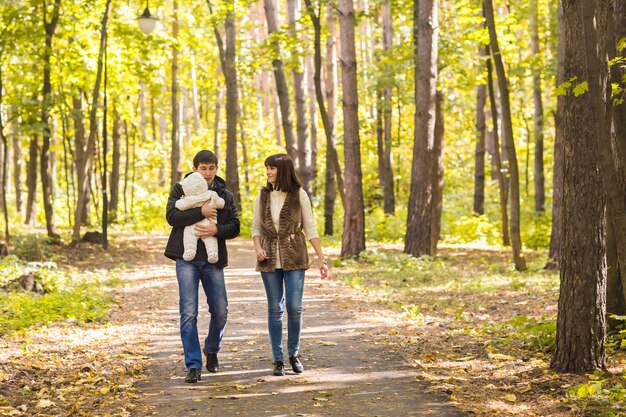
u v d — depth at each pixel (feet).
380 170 101.65
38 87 69.92
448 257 59.98
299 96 83.76
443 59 66.95
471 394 19.26
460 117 127.65
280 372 21.47
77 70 72.64
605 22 21.35
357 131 57.00
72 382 21.06
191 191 20.77
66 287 40.98
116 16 71.82
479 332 27.63
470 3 63.26
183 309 20.93
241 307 35.29
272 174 21.48
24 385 20.54
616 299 24.25
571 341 20.71
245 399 18.99
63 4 67.41
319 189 114.62
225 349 25.54
